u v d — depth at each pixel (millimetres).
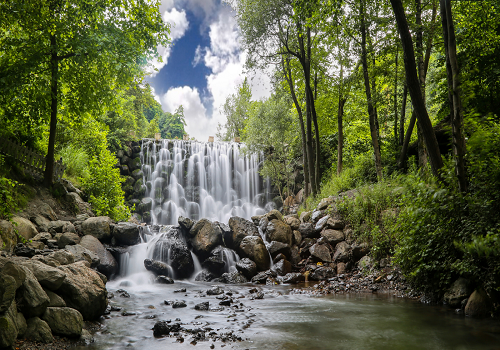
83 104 13703
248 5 17031
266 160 25750
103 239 12062
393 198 11758
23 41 11773
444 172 7352
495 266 6031
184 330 5633
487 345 4926
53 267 5621
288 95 20922
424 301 7980
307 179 19984
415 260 7684
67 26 11969
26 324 4625
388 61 14484
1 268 4480
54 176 14352
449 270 7203
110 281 11047
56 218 12352
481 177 6215
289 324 6113
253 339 5215
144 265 11969
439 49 13492
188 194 26906
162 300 8328
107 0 12148
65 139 18922
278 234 13875
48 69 12156
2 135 12117
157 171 26672
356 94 18969
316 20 9547
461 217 6512
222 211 27438
